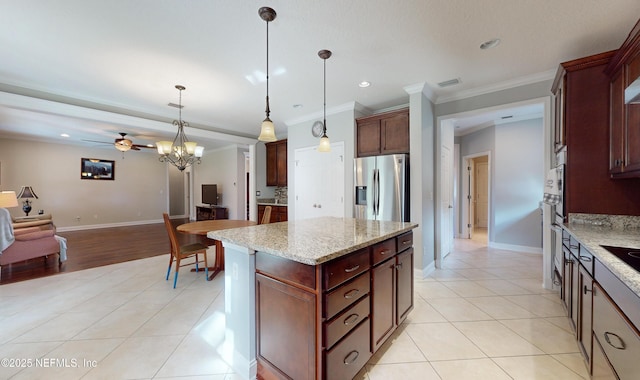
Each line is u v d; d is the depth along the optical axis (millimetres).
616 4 1854
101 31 2172
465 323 2287
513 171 4910
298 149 4906
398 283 2090
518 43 2375
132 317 2396
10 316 2414
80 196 7336
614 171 2111
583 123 2311
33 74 2957
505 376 1652
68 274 3572
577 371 1683
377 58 2650
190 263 3848
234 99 3811
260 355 1632
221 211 7711
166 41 2328
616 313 1229
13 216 6293
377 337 1791
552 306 2586
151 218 8703
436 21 2061
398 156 3451
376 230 2057
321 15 1985
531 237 4730
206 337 2082
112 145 7387
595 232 1969
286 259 1450
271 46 2420
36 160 6676
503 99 3287
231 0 1820
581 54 2559
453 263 4051
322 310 1316
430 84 3318
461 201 6141
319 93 3604
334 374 1387
